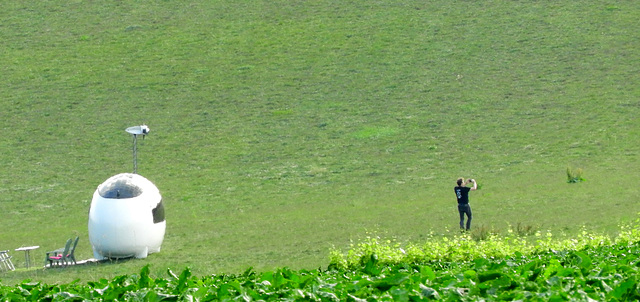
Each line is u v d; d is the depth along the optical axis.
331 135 58.91
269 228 32.75
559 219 28.27
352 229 30.44
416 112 63.50
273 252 26.45
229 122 63.50
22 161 55.44
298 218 35.34
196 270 22.91
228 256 26.19
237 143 57.94
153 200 27.23
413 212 33.97
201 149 56.75
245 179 48.50
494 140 54.28
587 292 8.25
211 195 44.59
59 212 42.41
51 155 56.69
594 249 15.81
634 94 62.88
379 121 61.72
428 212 33.44
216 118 64.81
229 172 50.59
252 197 43.59
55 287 10.34
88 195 46.47
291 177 48.41
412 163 50.03
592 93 64.31
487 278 8.96
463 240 17.75
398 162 50.59
